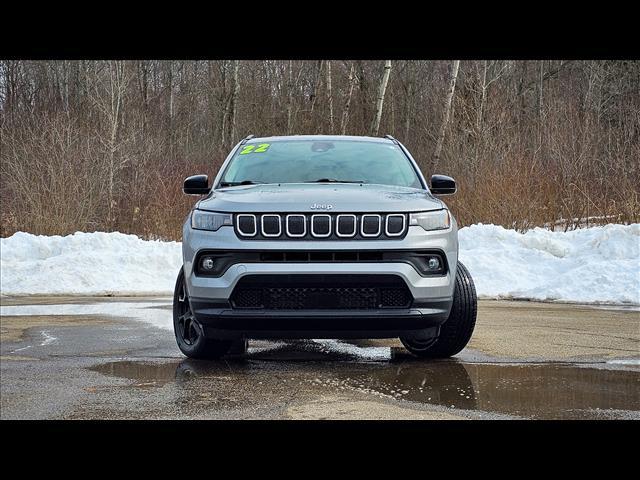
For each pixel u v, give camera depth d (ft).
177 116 126.93
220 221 14.78
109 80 88.74
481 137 63.67
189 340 16.49
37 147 62.39
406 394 12.44
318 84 102.22
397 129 127.34
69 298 33.37
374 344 18.90
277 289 14.30
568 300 31.68
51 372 14.64
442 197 54.80
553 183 53.67
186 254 15.24
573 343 18.61
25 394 12.55
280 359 16.30
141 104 105.50
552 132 61.62
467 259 38.34
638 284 31.96
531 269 37.60
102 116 78.38
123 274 39.91
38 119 71.41
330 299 14.28
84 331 21.27
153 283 39.65
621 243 37.99
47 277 38.37
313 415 11.07
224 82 123.24
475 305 16.08
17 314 26.03
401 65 127.44
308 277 14.16
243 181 17.62
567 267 37.42
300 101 115.14
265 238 14.52
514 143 60.03
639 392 12.67
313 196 15.05
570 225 51.39
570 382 13.48
